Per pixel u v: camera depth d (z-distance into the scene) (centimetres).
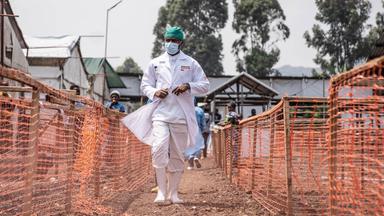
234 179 1130
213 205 750
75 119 658
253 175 845
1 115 493
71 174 628
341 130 416
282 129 670
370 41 5450
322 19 5838
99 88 3741
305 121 658
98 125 747
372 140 387
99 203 728
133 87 4231
